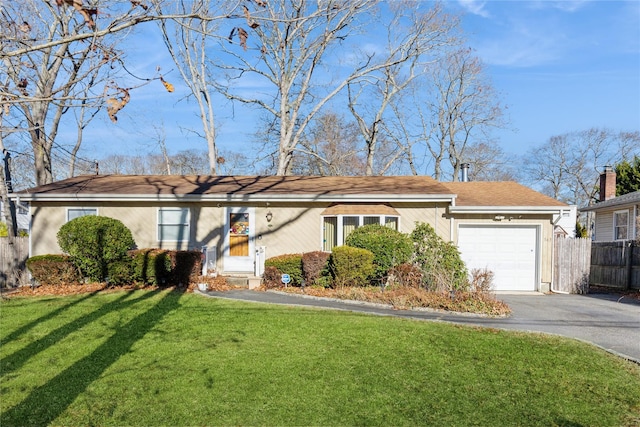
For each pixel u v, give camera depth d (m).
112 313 8.94
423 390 5.43
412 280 11.65
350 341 7.17
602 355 6.86
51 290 11.66
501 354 6.77
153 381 5.52
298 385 5.45
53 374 5.77
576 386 5.66
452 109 32.53
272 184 16.83
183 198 14.80
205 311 9.21
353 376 5.77
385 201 14.91
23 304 9.83
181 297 10.78
